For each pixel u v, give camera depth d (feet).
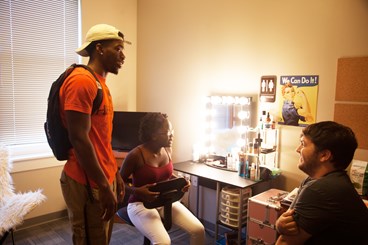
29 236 9.61
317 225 3.65
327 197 3.64
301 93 8.06
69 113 4.18
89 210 4.64
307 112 7.98
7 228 7.11
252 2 8.91
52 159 10.64
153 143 6.71
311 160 4.04
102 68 4.91
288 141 8.36
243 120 9.11
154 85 12.03
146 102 12.42
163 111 11.76
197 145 10.12
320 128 4.03
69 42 11.09
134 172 6.66
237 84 9.44
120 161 10.57
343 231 3.62
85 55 5.16
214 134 9.89
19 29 9.96
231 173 8.67
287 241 3.87
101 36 4.75
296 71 8.14
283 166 8.50
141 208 6.49
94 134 4.62
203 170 8.98
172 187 6.23
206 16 10.09
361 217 3.63
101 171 4.41
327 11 7.51
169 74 11.44
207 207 10.37
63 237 9.57
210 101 9.88
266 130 8.65
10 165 8.79
